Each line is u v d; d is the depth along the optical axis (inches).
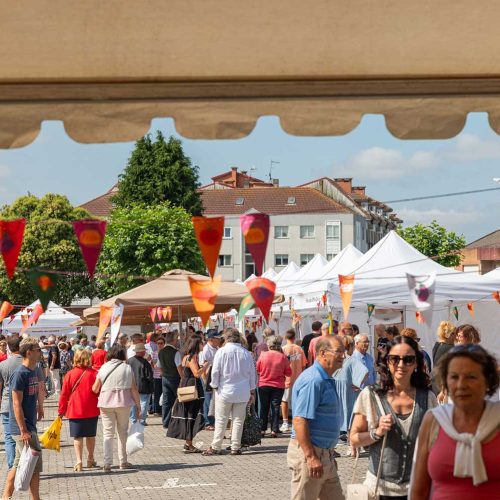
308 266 1375.5
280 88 192.9
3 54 187.0
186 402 782.5
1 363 586.9
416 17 177.0
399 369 281.4
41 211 3299.7
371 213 5029.5
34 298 3260.3
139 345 979.3
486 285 873.5
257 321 1616.6
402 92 193.6
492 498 194.4
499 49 187.2
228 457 743.1
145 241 3265.3
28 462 505.4
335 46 186.5
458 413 201.3
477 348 202.4
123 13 175.0
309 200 4574.3
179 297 893.8
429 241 2600.9
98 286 3353.8
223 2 171.2
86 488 608.1
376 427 281.3
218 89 192.7
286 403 892.0
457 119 192.7
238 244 4431.6
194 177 3735.2
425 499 205.5
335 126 191.9
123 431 686.5
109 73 194.7
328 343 342.3
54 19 176.4
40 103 187.6
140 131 190.1
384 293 873.5
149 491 589.3
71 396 685.3
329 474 345.4
